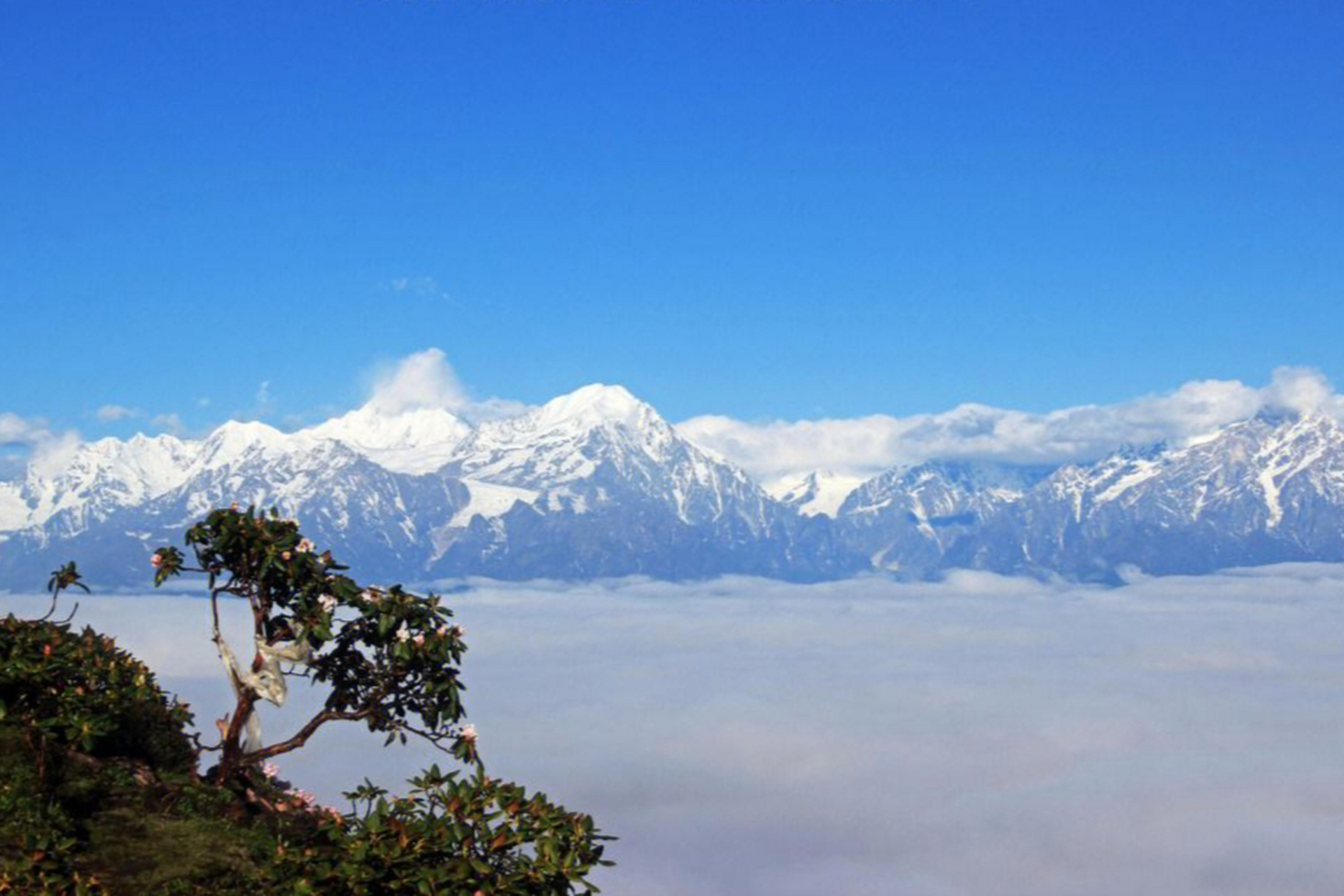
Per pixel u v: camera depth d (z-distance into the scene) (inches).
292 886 858.8
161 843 1045.2
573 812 908.0
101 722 1043.3
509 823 878.4
